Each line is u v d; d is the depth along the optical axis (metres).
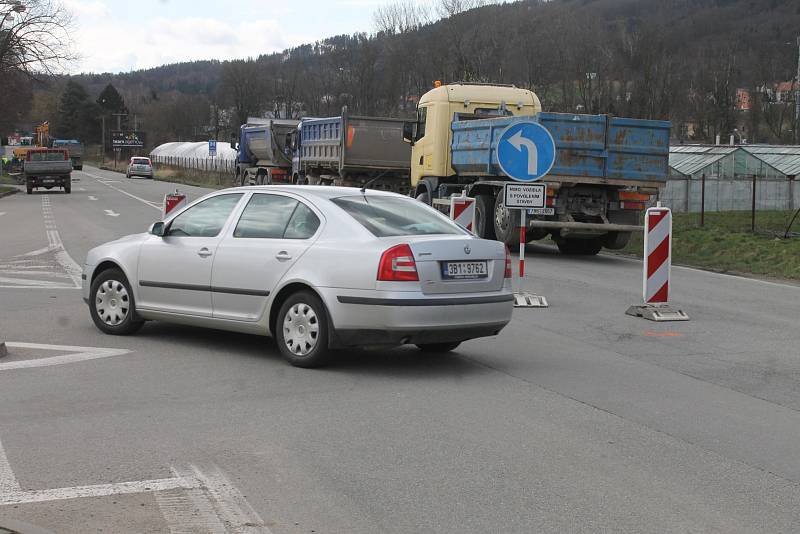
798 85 64.50
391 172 27.30
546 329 10.66
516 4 60.94
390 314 7.74
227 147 85.88
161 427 6.32
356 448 5.88
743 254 19.91
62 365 8.29
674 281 15.88
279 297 8.44
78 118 165.62
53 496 4.95
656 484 5.27
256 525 4.58
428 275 7.88
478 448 5.91
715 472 5.51
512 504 4.91
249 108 103.06
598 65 57.09
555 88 57.41
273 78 102.00
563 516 4.74
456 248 8.08
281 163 35.00
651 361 8.88
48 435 6.10
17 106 59.00
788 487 5.25
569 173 17.97
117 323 9.73
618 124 18.12
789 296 14.05
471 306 8.05
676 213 33.59
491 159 18.83
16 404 6.90
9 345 9.19
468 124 20.09
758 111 66.38
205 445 5.91
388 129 27.08
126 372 8.04
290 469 5.45
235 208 8.99
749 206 38.59
